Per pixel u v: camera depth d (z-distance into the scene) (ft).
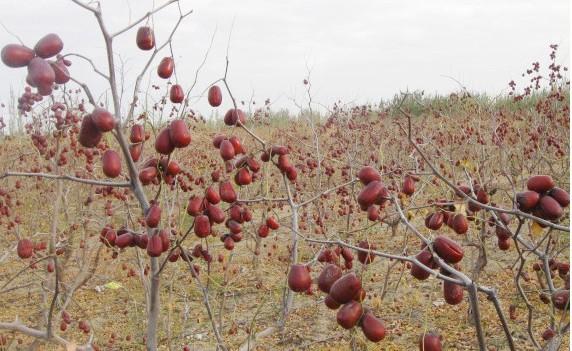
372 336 5.98
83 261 17.94
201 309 19.45
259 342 17.44
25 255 9.76
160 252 8.41
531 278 18.83
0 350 15.05
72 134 18.84
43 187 23.13
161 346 16.71
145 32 8.63
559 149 24.72
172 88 9.32
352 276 6.05
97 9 7.44
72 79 7.58
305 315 19.25
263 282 21.50
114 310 20.07
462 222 7.66
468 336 17.51
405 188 9.77
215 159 27.27
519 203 7.38
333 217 24.43
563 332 9.19
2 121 27.07
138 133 8.72
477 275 16.55
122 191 19.30
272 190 26.08
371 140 31.19
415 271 6.47
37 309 19.88
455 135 27.32
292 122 37.99
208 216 8.91
